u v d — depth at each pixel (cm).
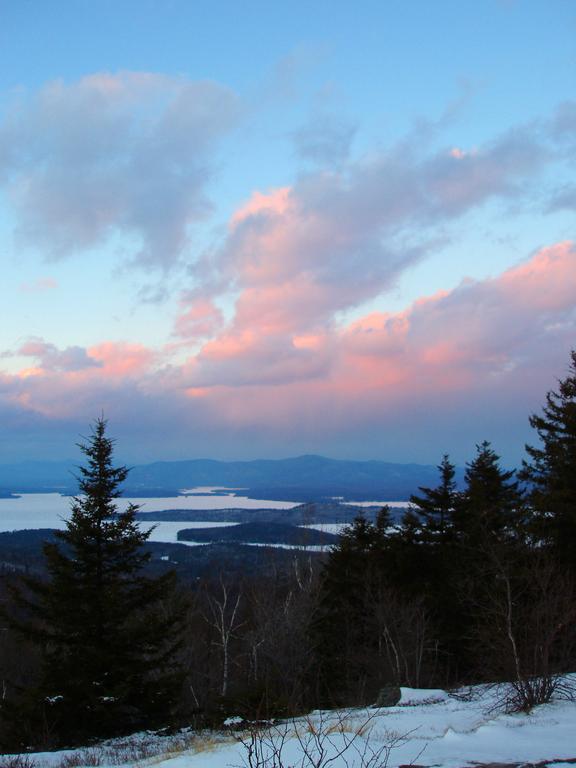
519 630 1930
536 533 2755
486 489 3766
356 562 3662
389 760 931
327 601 3662
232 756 1044
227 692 2964
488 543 2434
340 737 1140
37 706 2084
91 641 2238
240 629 4125
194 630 3700
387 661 2981
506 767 859
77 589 2255
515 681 1648
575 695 1648
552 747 1012
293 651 3158
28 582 2325
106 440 2419
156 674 2989
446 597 3203
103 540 2339
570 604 1822
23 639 2244
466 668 3189
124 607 2327
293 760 956
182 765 1032
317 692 2958
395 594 3275
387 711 1571
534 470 3169
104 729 2166
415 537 3669
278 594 4025
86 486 2370
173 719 2270
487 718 1373
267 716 1495
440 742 1074
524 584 2197
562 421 3050
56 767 1563
